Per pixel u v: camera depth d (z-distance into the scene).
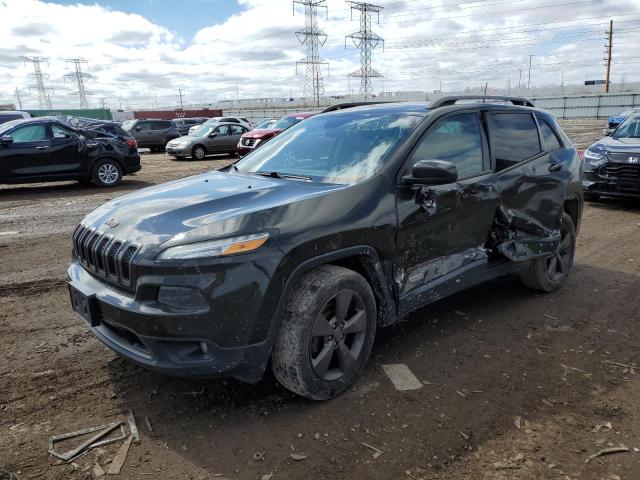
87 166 12.32
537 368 3.54
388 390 3.25
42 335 4.10
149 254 2.70
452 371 3.49
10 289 5.19
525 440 2.76
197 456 2.64
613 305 4.68
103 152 12.52
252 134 19.16
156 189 3.69
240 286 2.68
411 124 3.76
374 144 3.70
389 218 3.29
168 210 3.06
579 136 28.48
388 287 3.39
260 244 2.74
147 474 2.51
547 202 4.57
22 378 3.41
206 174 4.20
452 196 3.70
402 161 3.49
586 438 2.78
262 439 2.77
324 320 2.99
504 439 2.77
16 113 17.81
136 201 3.35
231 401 3.13
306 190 3.27
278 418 2.96
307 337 2.90
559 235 4.74
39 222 8.53
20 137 11.46
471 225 3.92
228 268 2.66
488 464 2.58
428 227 3.57
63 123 12.08
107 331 3.03
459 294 4.95
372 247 3.21
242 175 3.95
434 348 3.82
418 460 2.61
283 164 4.01
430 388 3.28
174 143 21.55
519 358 3.68
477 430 2.85
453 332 4.10
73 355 3.74
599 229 7.76
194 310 2.64
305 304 2.89
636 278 5.44
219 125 21.95
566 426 2.88
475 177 3.95
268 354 2.85
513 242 4.27
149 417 2.97
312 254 2.92
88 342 3.97
